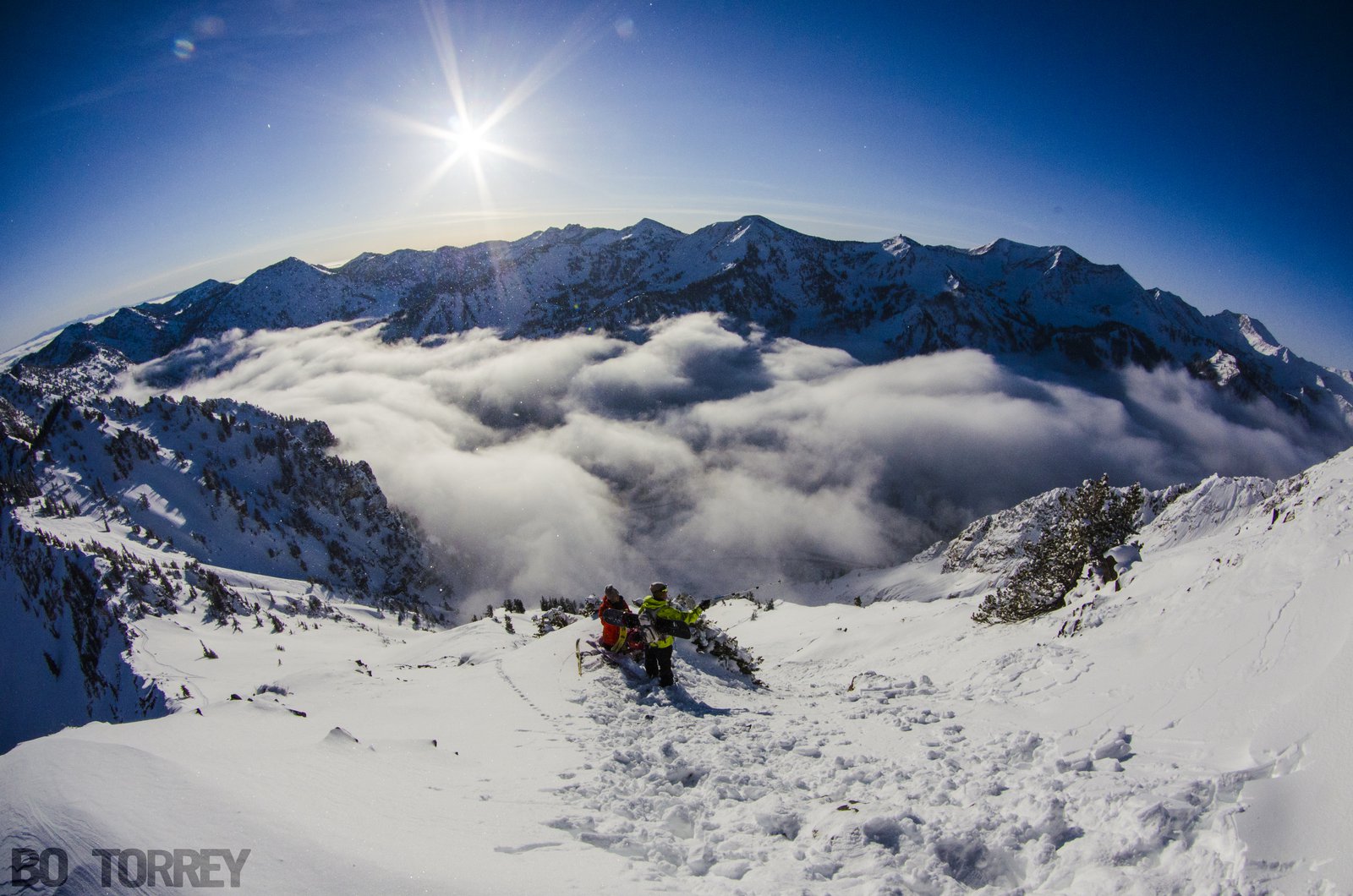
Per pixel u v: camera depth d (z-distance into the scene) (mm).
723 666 13734
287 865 2998
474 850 3799
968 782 5410
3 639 78250
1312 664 5121
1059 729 6520
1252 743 4371
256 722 6520
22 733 62625
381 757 5891
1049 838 4145
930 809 5016
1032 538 130750
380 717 9031
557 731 8117
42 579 81688
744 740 7805
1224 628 6910
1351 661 4336
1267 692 5195
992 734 6953
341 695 11289
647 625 10539
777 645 36375
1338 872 2961
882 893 3699
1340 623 5305
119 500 141625
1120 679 7500
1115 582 13938
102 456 154125
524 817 4754
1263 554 7930
